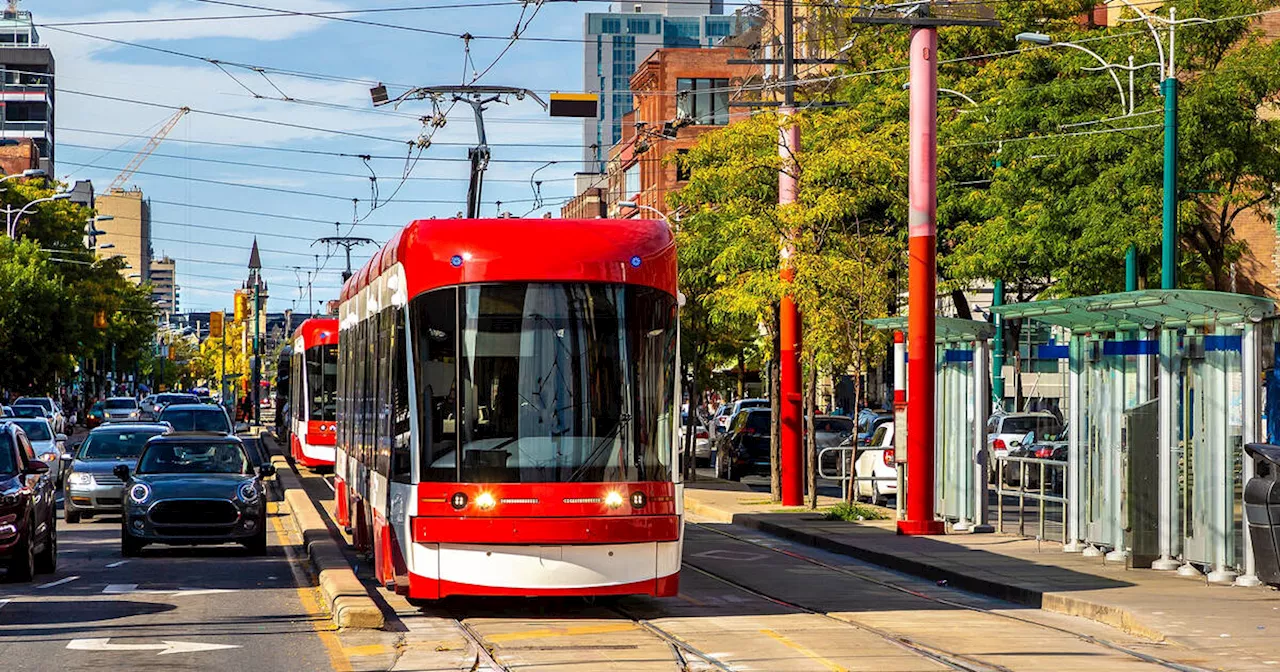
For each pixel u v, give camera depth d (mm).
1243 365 22812
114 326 126562
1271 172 48469
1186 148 46469
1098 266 49188
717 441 62219
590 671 15977
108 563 29656
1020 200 52656
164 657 17266
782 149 39312
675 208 53188
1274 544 21531
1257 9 50906
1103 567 25875
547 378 20203
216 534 30688
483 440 20016
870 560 29156
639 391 20375
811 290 38031
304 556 31406
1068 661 16594
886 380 84312
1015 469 32969
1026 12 60781
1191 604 20562
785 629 19453
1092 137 48000
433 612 21234
